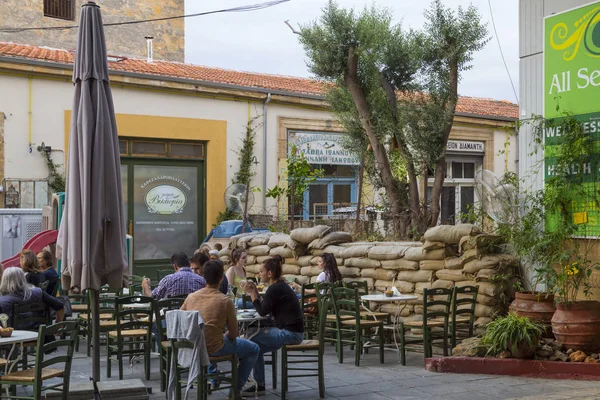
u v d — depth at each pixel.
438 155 14.46
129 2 25.84
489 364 9.12
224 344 7.21
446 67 14.52
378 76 14.71
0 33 22.70
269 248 14.44
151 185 19.25
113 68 18.72
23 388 8.27
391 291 10.57
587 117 9.73
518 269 10.45
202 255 10.68
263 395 8.10
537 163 10.48
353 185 22.42
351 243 13.01
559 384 8.48
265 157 20.69
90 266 7.56
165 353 8.40
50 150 17.39
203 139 19.75
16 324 8.58
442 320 10.31
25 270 10.47
